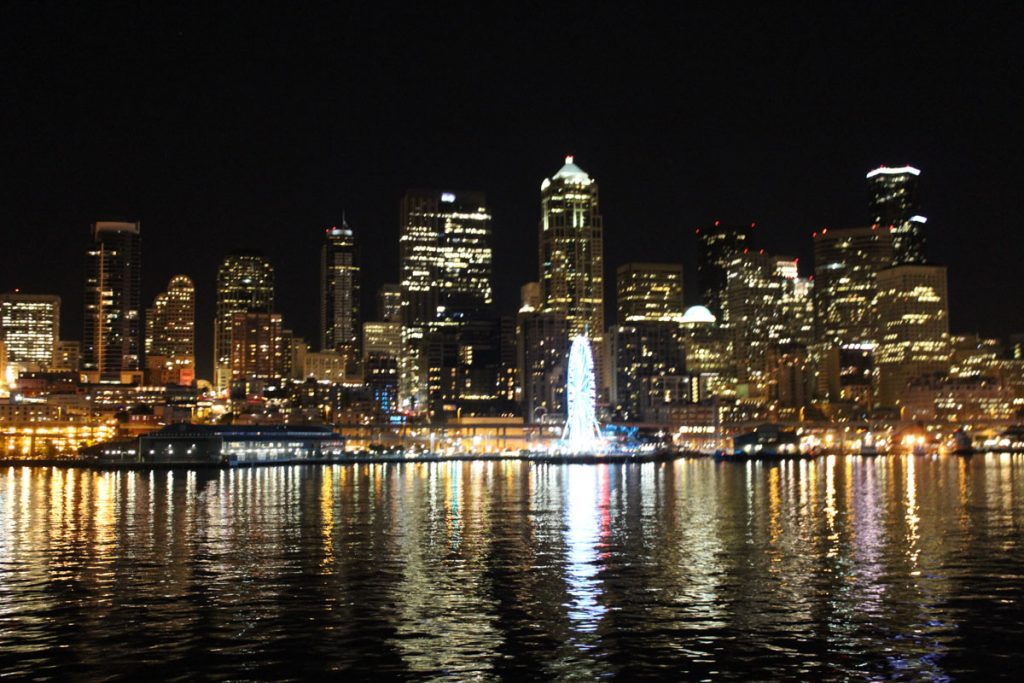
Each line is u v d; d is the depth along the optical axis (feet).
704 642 227.61
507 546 381.60
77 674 204.44
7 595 278.26
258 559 345.72
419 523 474.90
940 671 206.28
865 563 333.83
